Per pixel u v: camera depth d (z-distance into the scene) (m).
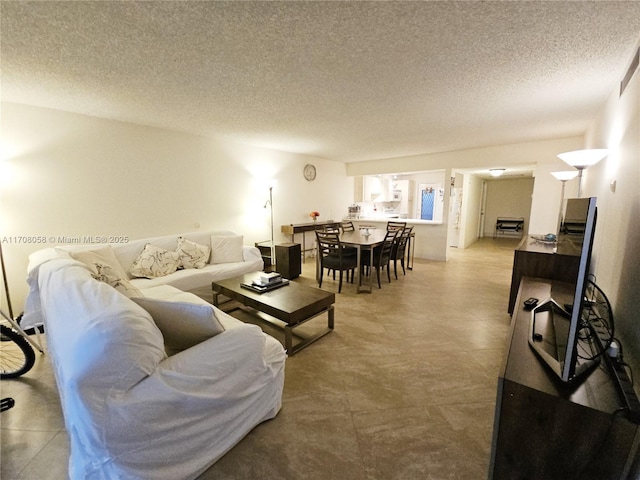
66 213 3.16
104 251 2.94
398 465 1.36
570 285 2.08
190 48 1.83
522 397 1.04
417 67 2.10
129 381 1.10
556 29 1.63
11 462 1.39
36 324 2.21
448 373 2.08
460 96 2.68
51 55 1.91
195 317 1.42
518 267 2.88
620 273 1.70
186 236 3.86
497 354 2.33
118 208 3.55
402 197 8.95
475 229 9.14
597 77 2.26
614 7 1.43
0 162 2.75
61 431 1.57
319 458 1.40
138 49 1.84
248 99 2.76
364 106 2.96
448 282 4.41
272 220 5.48
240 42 1.76
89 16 1.49
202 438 1.30
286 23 1.57
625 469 0.95
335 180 6.95
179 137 4.06
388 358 2.28
